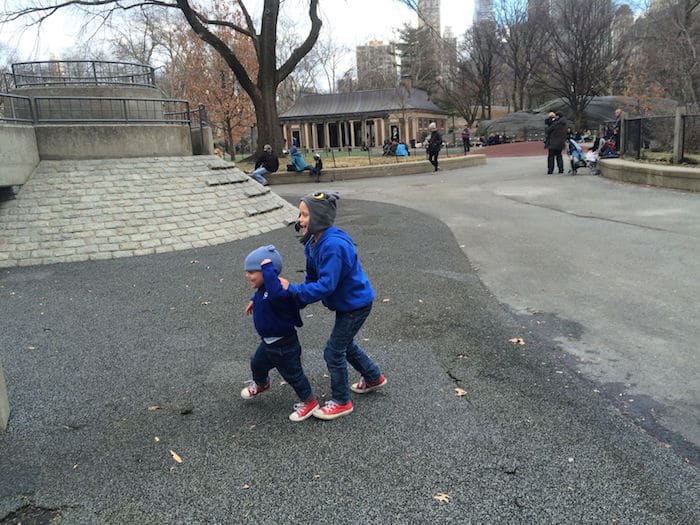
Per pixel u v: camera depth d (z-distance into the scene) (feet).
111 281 23.58
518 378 12.88
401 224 33.76
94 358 15.10
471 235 29.43
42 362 14.89
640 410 11.18
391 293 19.98
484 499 8.67
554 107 157.58
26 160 31.32
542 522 8.11
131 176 33.83
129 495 9.11
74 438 10.98
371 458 9.91
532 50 168.25
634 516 8.15
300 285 10.39
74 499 9.05
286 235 33.14
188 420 11.55
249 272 10.53
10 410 12.16
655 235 26.13
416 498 8.75
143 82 47.32
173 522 8.43
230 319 18.04
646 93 102.37
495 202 39.83
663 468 9.25
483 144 142.92
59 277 24.56
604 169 48.32
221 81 121.90
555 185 46.11
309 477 9.41
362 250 27.25
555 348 14.49
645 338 14.74
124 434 11.07
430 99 204.23
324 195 10.69
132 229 30.25
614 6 146.30
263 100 81.61
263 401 12.29
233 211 34.86
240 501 8.86
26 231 28.81
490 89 188.34
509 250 25.55
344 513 8.47
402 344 15.25
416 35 217.77
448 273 22.36
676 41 95.35
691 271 20.29
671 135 46.98
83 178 32.58
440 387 12.60
